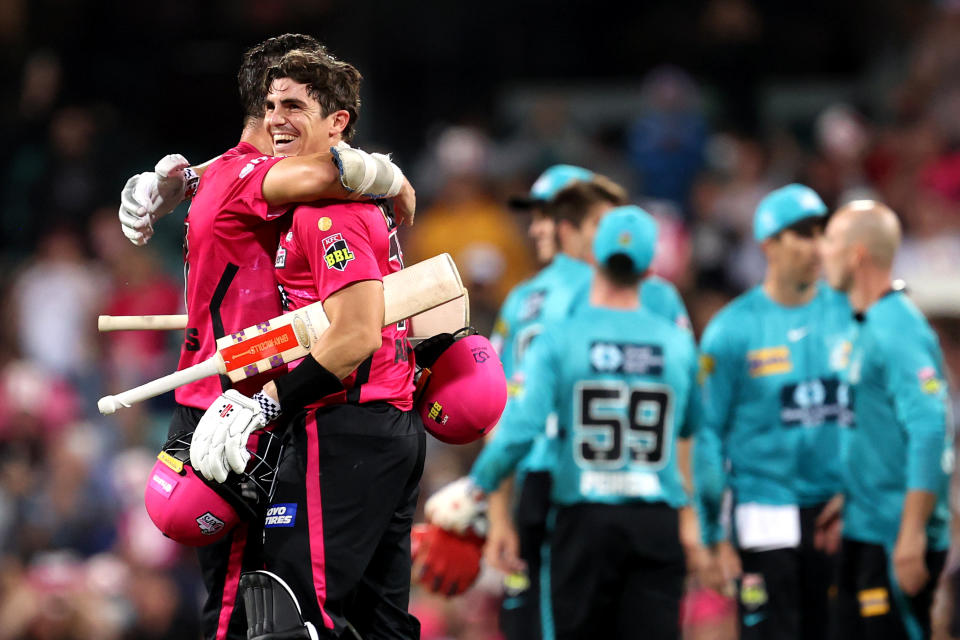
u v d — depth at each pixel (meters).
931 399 18.20
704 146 43.94
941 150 42.84
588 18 48.88
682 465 20.53
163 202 13.48
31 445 33.75
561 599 19.14
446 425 13.59
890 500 18.59
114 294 38.03
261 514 12.79
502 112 48.19
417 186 43.97
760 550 20.09
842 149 42.88
